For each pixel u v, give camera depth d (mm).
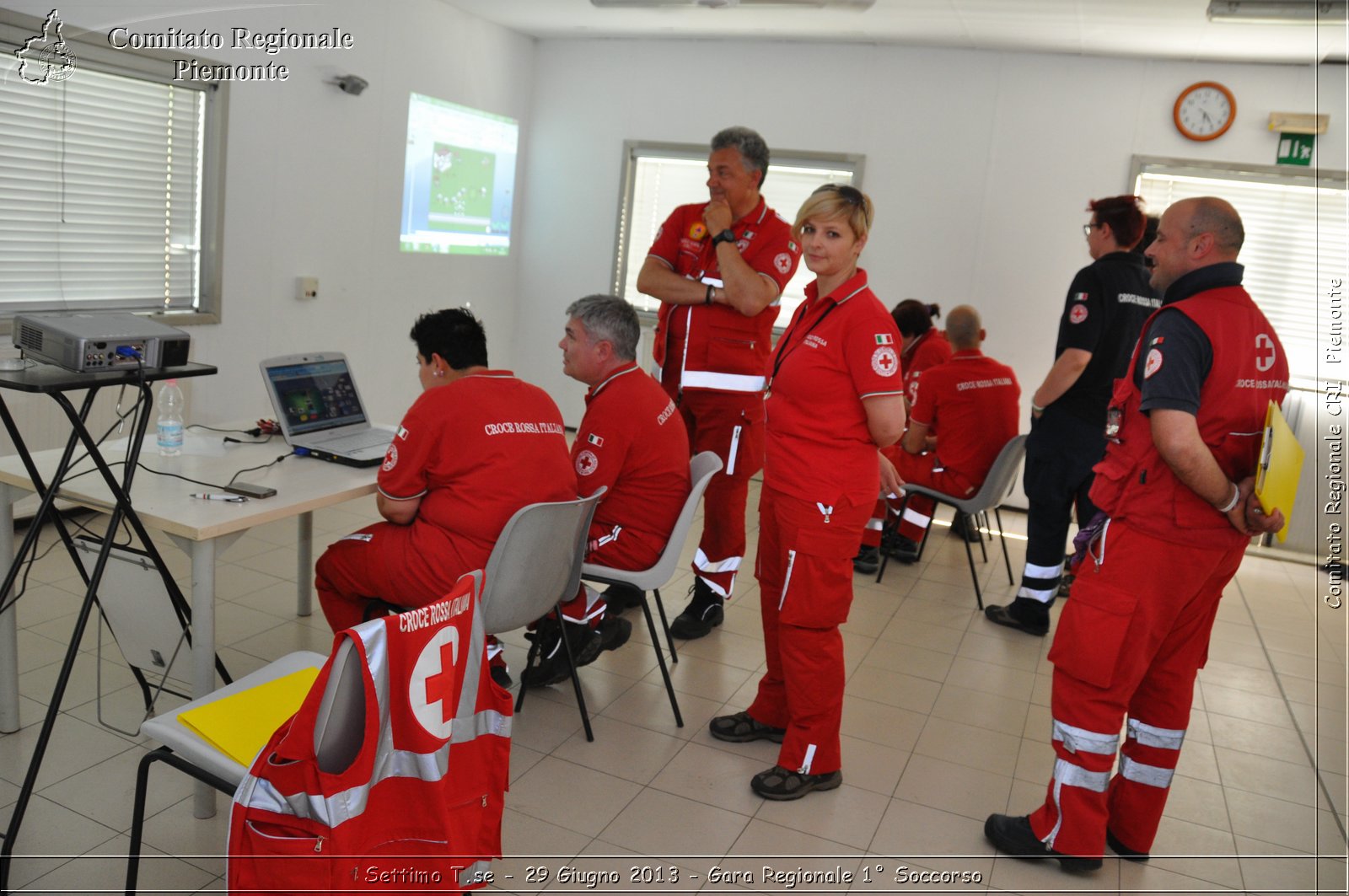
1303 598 4926
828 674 2615
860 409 2492
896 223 6430
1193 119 5766
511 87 7039
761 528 2791
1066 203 6082
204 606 2238
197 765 1829
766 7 5441
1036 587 4047
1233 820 2723
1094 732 2316
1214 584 2303
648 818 2492
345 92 5539
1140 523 2236
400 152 6051
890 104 6336
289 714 1962
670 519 3076
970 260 6316
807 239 2486
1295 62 5504
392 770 1700
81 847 2203
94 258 4449
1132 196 3838
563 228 7348
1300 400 5602
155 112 4586
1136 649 2271
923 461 4500
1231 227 2168
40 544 3990
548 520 2498
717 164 3514
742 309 3496
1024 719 3252
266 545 4305
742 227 3645
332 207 5613
